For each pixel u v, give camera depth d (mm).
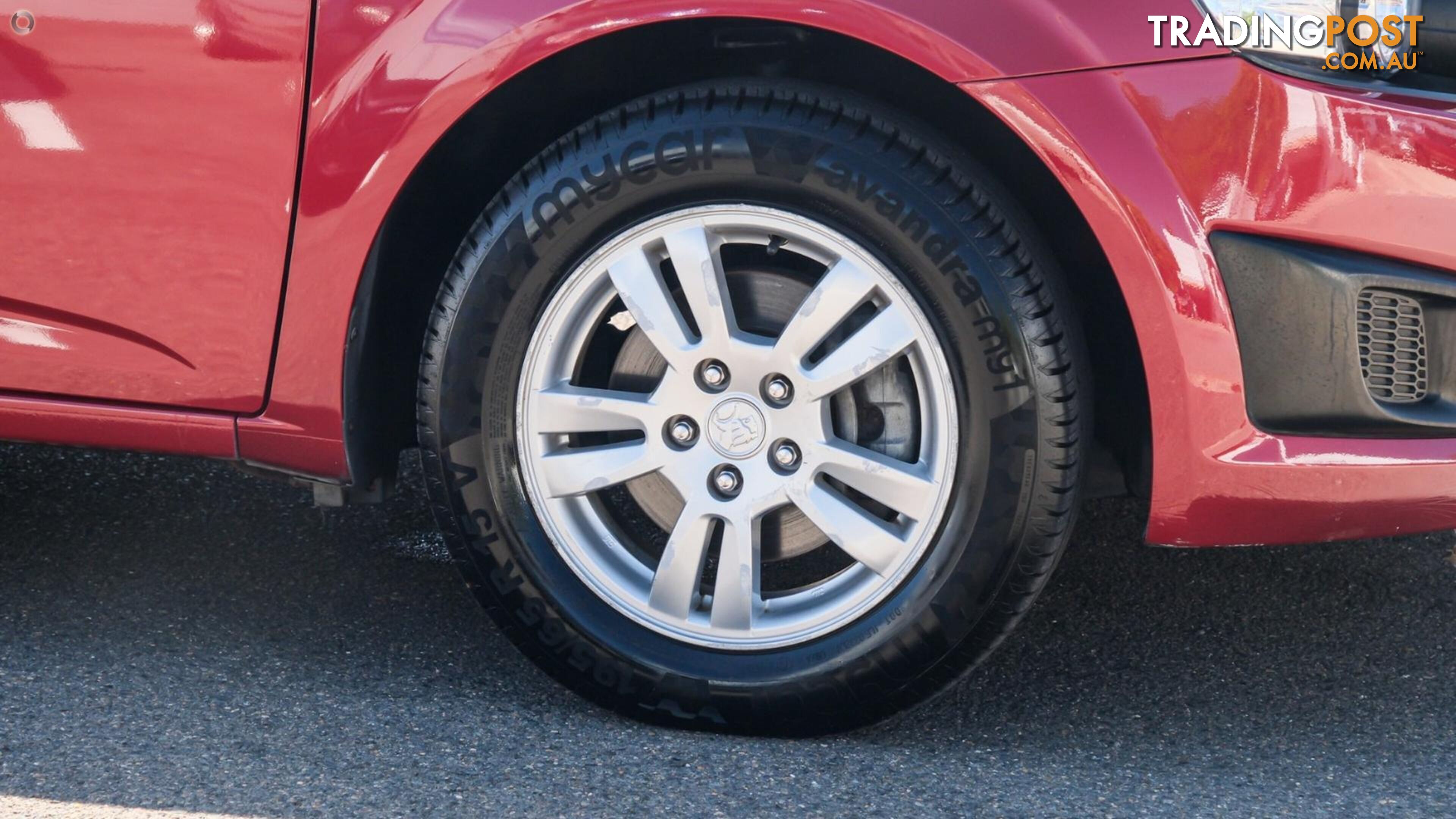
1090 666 2174
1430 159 1642
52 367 1990
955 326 1740
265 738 1886
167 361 1941
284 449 1937
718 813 1705
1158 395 1710
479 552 1915
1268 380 1706
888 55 1772
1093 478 2008
